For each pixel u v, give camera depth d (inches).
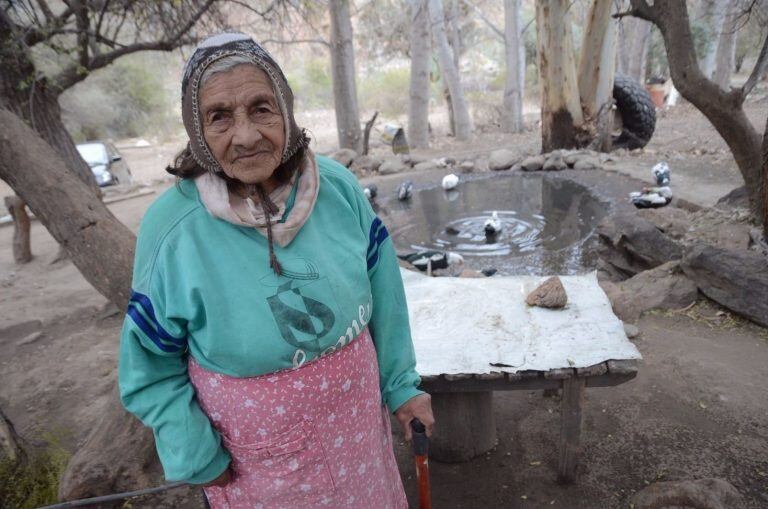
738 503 83.4
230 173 42.9
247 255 43.4
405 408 59.7
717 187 271.0
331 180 49.8
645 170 315.3
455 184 326.0
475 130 671.1
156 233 43.1
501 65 1095.0
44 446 114.0
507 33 596.4
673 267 160.6
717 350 128.8
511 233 240.1
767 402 109.7
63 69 259.9
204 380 47.8
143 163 641.0
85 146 490.3
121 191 421.7
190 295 41.8
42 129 244.4
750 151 182.7
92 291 218.4
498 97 852.6
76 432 125.8
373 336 57.8
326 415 49.3
